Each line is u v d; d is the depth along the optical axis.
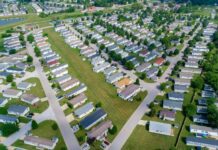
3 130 160.38
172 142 154.88
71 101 191.88
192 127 163.62
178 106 185.88
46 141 152.25
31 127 167.12
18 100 199.50
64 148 147.00
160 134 161.50
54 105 192.62
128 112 184.00
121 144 153.00
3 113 182.50
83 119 171.75
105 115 177.88
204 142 150.75
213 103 184.88
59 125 170.38
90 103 189.88
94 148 150.75
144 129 165.88
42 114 182.00
